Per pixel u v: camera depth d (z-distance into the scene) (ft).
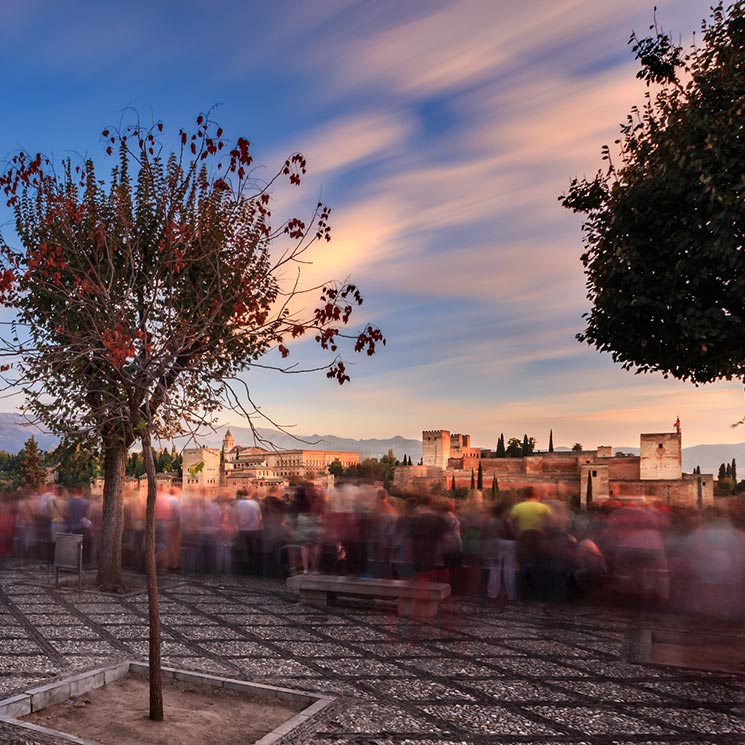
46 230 27.43
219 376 19.89
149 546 17.04
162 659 23.31
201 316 21.25
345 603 34.91
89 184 31.81
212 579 41.96
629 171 26.91
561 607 34.27
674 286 23.76
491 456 446.19
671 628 29.78
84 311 21.56
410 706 18.76
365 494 39.29
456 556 36.42
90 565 47.01
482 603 35.12
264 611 32.71
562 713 18.42
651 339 25.88
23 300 31.94
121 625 28.96
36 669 21.70
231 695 18.97
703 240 23.13
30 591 37.45
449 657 24.49
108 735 15.43
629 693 20.36
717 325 22.52
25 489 53.72
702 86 24.26
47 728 15.17
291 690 18.85
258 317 19.69
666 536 34.06
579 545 35.42
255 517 43.62
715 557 31.89
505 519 37.04
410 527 34.68
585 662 24.03
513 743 16.11
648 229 25.03
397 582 32.91
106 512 38.32
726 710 18.84
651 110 27.50
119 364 17.75
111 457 38.34
